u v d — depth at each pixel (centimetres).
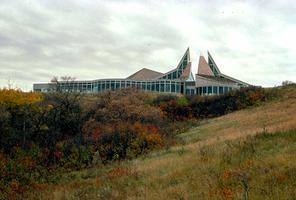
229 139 2311
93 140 3138
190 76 8856
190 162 1738
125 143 3036
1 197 1745
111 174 1916
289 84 6188
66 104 3925
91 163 2702
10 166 2283
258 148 1700
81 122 3781
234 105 5303
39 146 3072
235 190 1151
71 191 1661
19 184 2025
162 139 3281
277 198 1010
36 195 1759
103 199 1414
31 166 2466
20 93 3872
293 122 2462
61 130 3594
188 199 1146
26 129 3288
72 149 2853
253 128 3092
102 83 8425
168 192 1270
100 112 4278
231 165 1497
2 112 3416
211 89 7612
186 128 4169
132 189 1470
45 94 4591
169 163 1852
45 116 3638
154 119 4319
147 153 2839
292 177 1166
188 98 5797
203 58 9269
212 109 5422
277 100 5206
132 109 4422
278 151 1570
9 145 2930
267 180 1185
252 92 5503
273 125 2820
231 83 7875
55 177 2252
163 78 8981
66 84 5081
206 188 1230
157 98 5772
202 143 2558
